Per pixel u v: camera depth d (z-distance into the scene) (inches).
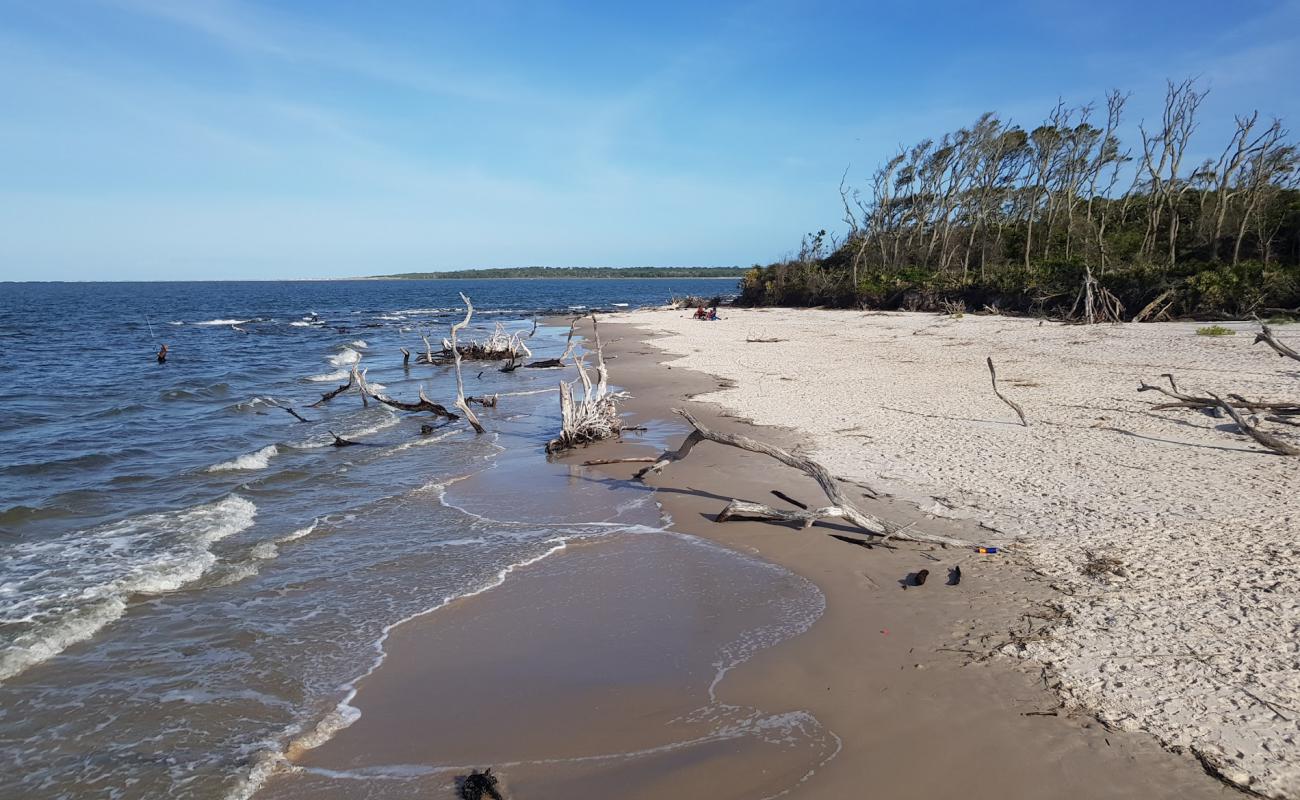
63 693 222.8
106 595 291.1
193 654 246.1
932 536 310.7
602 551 331.9
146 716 210.5
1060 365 791.1
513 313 2667.3
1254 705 183.9
